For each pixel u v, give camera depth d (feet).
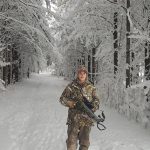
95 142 27.76
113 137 29.30
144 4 47.73
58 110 48.49
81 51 124.06
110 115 42.78
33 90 90.07
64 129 33.63
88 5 58.39
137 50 53.01
